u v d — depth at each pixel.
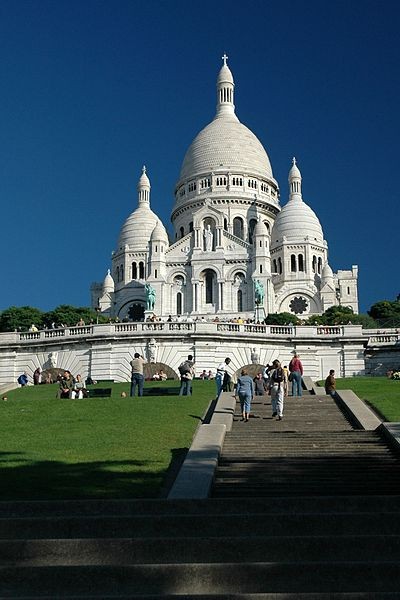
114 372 63.00
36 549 15.16
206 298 143.88
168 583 14.12
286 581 14.08
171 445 26.52
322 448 24.97
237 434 27.48
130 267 159.12
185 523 16.14
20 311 117.81
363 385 45.50
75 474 22.33
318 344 65.56
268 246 144.25
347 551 14.97
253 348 64.38
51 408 35.69
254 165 168.00
